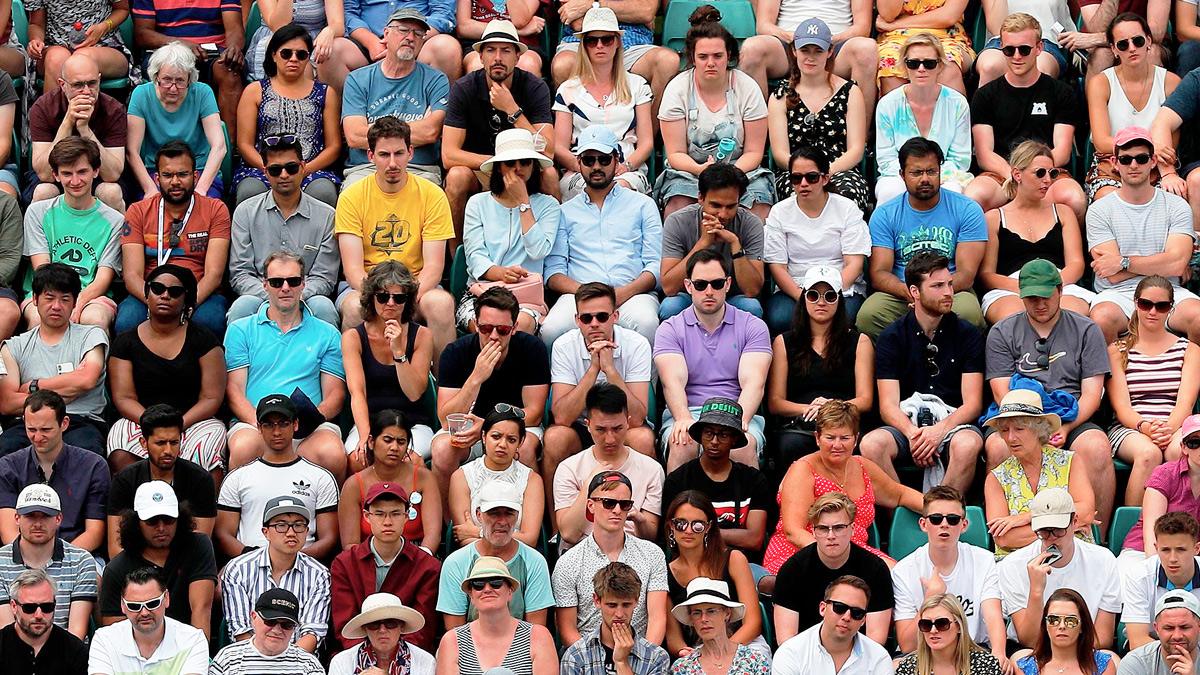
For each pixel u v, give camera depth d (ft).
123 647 116.98
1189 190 153.38
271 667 115.44
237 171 159.74
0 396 135.95
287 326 139.23
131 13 169.07
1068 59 168.76
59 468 129.49
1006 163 159.02
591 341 135.85
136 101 157.38
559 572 124.67
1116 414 138.41
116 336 141.38
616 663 117.80
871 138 164.25
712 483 130.52
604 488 123.24
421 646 122.83
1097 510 132.36
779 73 165.99
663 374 139.33
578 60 162.40
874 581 123.13
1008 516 129.80
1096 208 151.02
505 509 121.80
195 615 122.42
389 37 158.20
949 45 166.61
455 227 154.51
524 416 130.82
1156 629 116.88
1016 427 130.00
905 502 131.34
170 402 137.18
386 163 146.82
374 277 136.05
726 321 140.26
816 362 139.44
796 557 123.24
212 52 165.68
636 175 157.07
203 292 145.89
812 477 129.59
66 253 146.92
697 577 123.85
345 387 139.13
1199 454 127.65
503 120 156.56
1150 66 161.48
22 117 160.97
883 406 137.80
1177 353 138.82
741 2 172.76
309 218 148.56
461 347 136.15
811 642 117.91
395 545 123.65
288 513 122.21
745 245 147.13
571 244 150.92
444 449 131.54
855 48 163.02
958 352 139.44
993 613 123.13
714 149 158.81
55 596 120.98
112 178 153.69
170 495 121.70
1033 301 137.69
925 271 137.90
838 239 148.66
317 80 163.02
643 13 169.89
